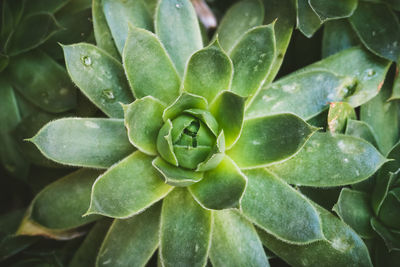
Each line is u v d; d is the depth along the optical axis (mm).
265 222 170
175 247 168
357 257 177
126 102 182
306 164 177
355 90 192
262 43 175
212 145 166
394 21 197
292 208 170
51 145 167
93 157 172
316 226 167
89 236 191
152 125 169
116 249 178
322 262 178
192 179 161
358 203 186
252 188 174
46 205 187
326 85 186
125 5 191
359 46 197
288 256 181
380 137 198
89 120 173
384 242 186
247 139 172
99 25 191
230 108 164
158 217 180
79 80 178
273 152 168
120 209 164
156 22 185
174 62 186
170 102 179
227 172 166
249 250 176
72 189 187
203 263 165
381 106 198
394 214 181
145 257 177
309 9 190
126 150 175
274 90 186
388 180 178
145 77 176
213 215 178
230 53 178
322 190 186
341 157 176
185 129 167
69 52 176
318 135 178
